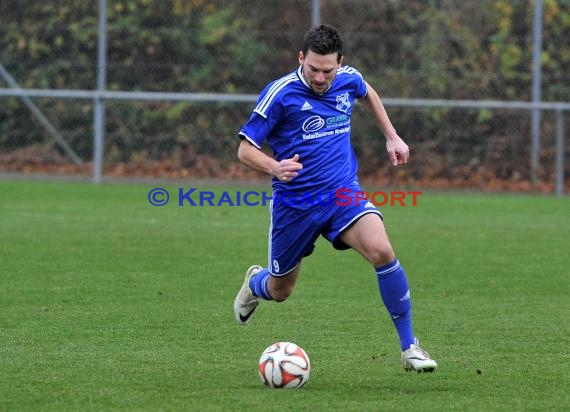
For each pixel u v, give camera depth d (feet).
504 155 194.39
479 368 69.87
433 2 194.18
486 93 195.42
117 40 195.62
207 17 195.93
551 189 192.95
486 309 91.35
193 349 74.84
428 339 79.30
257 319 86.12
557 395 62.44
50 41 197.57
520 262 116.98
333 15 194.08
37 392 61.93
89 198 170.19
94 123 194.29
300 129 70.33
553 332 81.87
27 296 93.81
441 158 195.42
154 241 127.95
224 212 158.61
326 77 68.33
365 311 89.81
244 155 69.00
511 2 193.98
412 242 131.13
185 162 197.57
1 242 124.36
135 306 90.38
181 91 196.85
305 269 111.55
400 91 194.49
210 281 103.30
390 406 59.52
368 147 195.00
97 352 73.36
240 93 196.65
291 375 63.36
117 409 58.34
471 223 150.00
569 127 194.18
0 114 198.18
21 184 185.98
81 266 110.01
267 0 195.31
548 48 195.52
